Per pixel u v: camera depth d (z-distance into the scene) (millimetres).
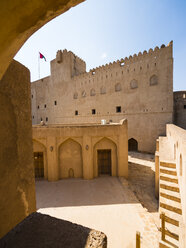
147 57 17094
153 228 4945
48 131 9188
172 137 7406
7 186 2168
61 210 6117
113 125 9320
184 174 3801
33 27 1446
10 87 2344
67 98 25672
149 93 17078
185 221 3555
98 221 5383
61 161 9602
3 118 2125
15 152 2438
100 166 9961
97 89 21688
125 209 6090
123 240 4516
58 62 26359
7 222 2141
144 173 11062
